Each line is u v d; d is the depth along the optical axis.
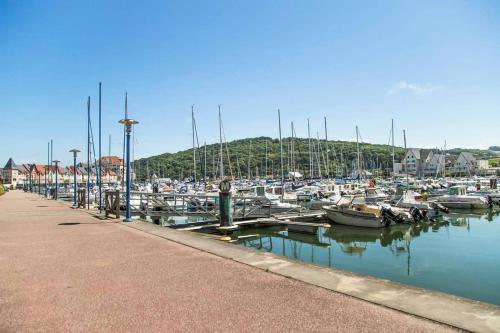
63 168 155.62
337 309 4.96
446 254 17.11
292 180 68.06
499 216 33.81
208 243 10.45
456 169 132.75
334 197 36.66
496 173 117.00
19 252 9.25
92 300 5.45
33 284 6.32
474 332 4.14
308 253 18.03
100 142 29.77
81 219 18.31
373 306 5.07
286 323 4.50
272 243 20.84
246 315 4.79
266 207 27.45
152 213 23.05
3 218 18.86
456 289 11.59
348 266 14.94
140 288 6.04
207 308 5.07
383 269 14.34
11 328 4.44
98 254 8.95
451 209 38.81
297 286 6.07
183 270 7.24
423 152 135.88
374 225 25.06
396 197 39.91
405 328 4.29
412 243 20.38
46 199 46.94
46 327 4.46
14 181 166.88
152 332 4.28
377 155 132.62
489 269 14.12
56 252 9.23
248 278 6.60
